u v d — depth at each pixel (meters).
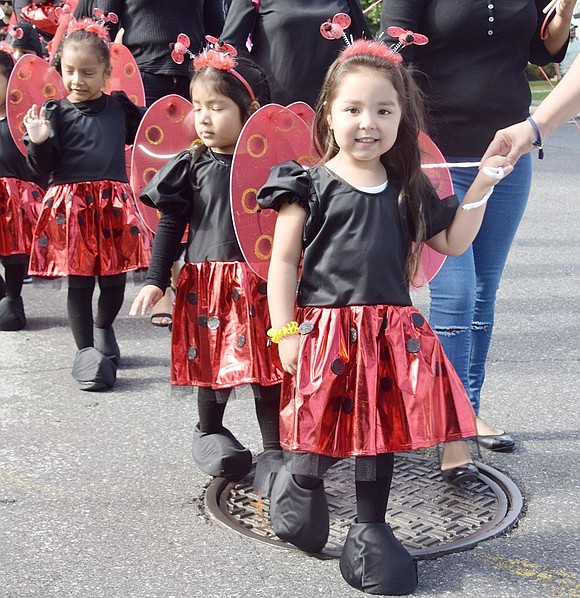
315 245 2.99
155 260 3.68
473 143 3.89
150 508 3.52
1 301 5.79
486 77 3.85
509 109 3.89
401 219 3.04
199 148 3.76
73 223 4.85
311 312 2.99
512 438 4.15
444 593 2.94
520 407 4.53
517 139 3.02
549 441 4.14
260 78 3.97
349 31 4.70
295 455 2.93
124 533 3.33
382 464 2.96
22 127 5.40
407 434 2.92
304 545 3.11
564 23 3.94
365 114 2.93
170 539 3.29
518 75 3.94
